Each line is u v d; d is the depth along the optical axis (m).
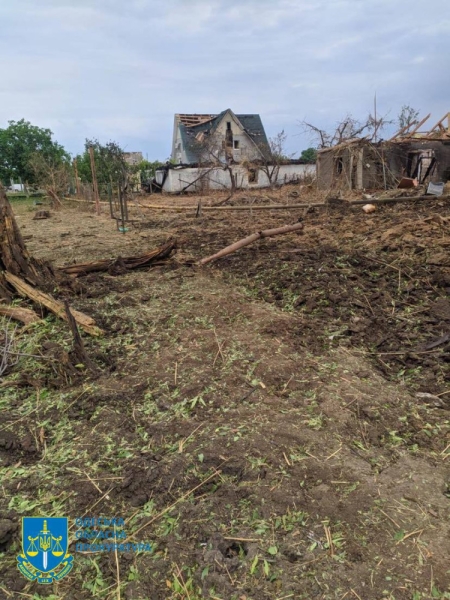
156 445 2.54
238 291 5.27
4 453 2.56
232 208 14.47
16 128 40.72
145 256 6.44
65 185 24.61
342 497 2.12
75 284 5.18
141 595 1.71
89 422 2.80
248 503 2.11
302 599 1.66
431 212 9.99
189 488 2.22
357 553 1.83
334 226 9.01
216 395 3.01
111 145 23.83
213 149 30.28
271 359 3.47
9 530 2.00
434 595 1.64
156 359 3.57
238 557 1.84
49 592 1.75
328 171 19.50
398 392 3.06
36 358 3.59
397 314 4.36
